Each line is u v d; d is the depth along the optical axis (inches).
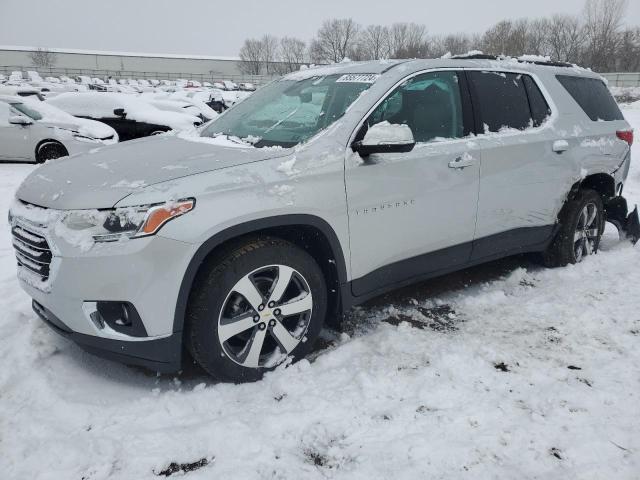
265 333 110.9
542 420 98.0
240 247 105.2
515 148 149.6
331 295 124.5
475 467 86.7
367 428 96.4
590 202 178.7
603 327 134.6
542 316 142.2
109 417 99.4
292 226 113.6
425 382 110.0
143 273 95.1
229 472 85.7
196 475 85.3
